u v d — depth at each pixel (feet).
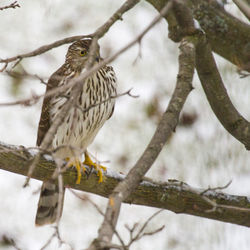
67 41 23.63
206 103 46.21
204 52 29.01
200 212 30.45
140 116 46.19
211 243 41.70
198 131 45.60
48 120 36.29
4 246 40.42
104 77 35.68
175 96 23.65
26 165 28.30
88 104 34.73
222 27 33.94
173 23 30.86
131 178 20.15
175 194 30.14
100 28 23.91
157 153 21.49
